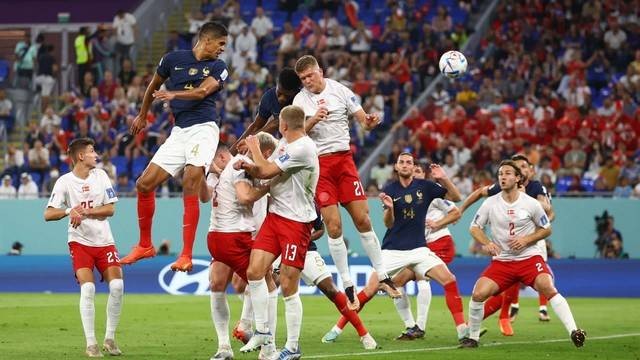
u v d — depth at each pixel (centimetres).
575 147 8138
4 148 9325
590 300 6819
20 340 4281
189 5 11300
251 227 3581
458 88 9181
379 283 4031
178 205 7800
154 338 4400
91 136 9088
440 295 7138
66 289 7538
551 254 7350
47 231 7975
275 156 3434
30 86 9925
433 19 10144
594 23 9744
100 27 9950
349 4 10162
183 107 3556
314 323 5119
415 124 8756
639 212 7312
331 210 3853
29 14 11369
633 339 4338
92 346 3725
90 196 3794
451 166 8012
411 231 4300
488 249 3953
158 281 7412
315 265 3931
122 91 9438
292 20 10569
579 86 9031
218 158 3747
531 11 9988
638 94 9050
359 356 3675
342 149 3866
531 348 3978
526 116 8525
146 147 8862
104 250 3784
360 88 9200
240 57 9956
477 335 4022
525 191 4741
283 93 3912
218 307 3550
